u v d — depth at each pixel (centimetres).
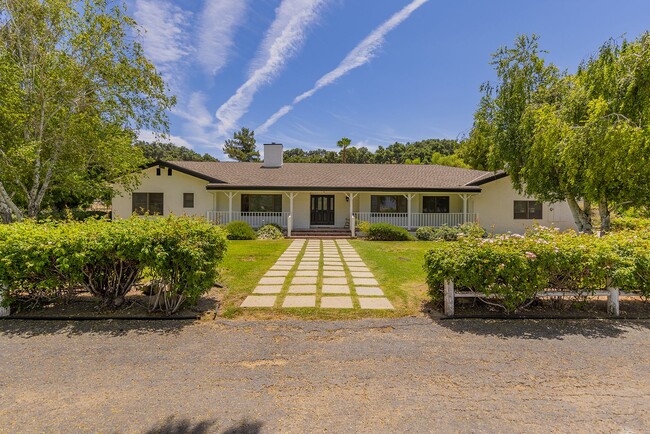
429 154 5238
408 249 1130
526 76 1159
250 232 1414
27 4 980
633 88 860
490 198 1631
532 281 436
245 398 252
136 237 428
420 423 222
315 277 675
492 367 304
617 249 464
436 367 304
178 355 326
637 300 513
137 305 475
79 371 294
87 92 1065
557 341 365
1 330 389
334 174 1808
